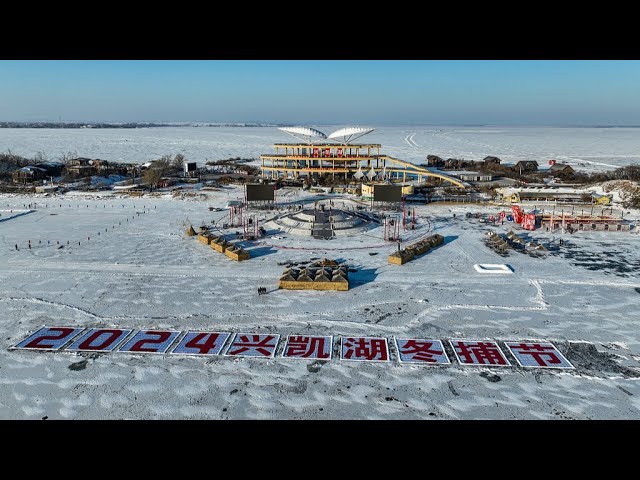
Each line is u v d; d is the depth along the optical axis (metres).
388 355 32.66
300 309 40.16
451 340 34.78
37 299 41.69
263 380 29.64
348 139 124.62
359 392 28.41
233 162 162.75
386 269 50.97
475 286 45.78
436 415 26.12
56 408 26.58
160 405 26.98
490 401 27.50
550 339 34.97
